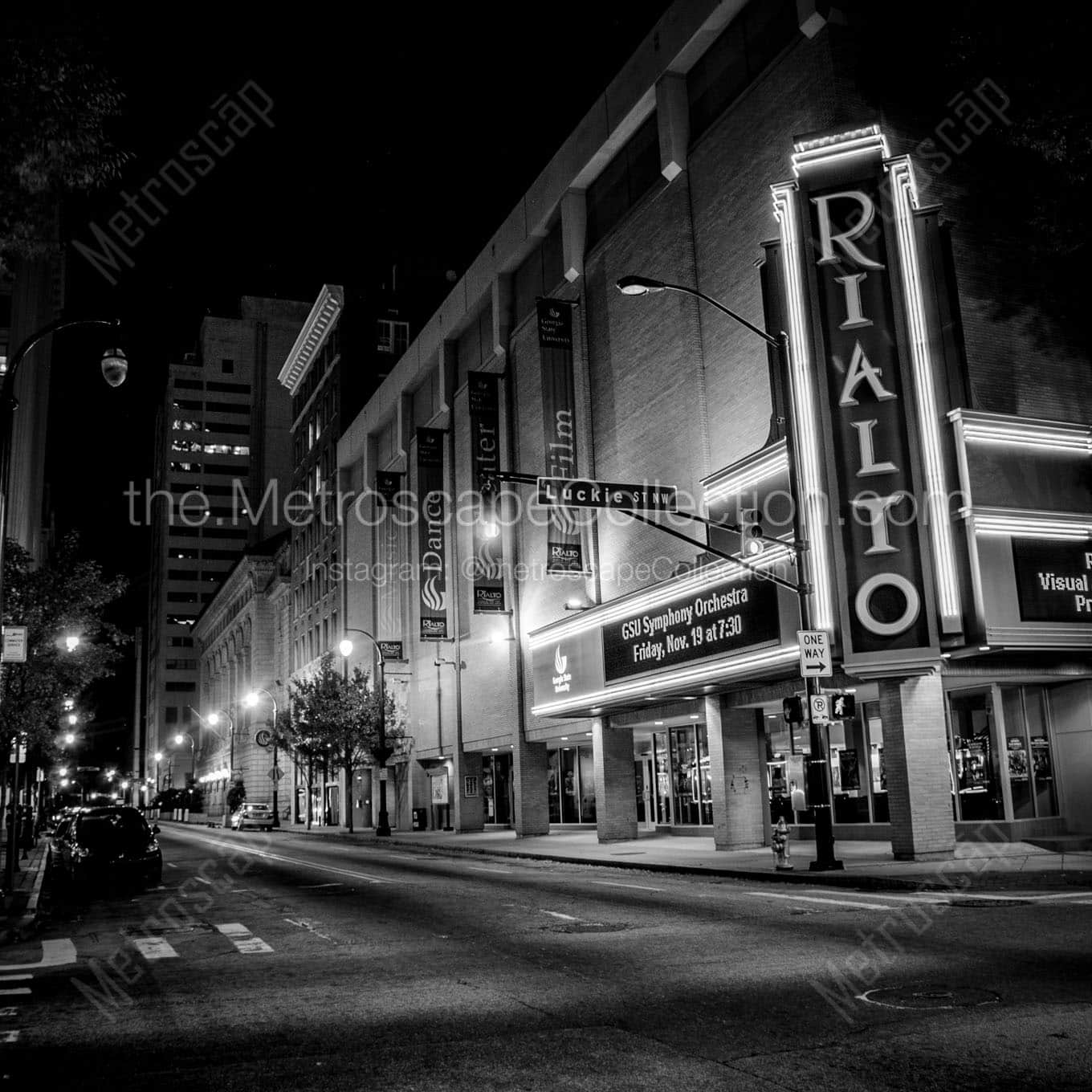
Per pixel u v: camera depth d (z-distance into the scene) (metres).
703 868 22.00
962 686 23.75
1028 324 23.58
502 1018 8.34
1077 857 20.39
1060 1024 7.41
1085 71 17.22
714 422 28.36
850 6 24.64
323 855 34.31
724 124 28.53
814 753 20.22
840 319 22.19
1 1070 7.22
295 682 59.44
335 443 71.25
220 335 159.50
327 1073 6.91
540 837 39.50
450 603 48.03
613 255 34.16
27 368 56.09
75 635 27.05
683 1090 6.25
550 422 35.00
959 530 20.78
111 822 22.48
